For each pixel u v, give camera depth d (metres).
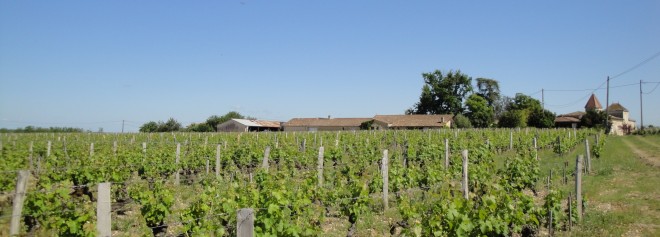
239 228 5.23
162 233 9.02
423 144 25.05
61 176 12.71
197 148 21.30
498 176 14.83
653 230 8.92
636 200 11.57
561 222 9.68
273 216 7.29
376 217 10.92
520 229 8.37
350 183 12.42
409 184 13.42
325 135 36.41
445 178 13.94
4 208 10.23
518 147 27.05
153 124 76.00
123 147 22.33
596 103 100.94
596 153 23.22
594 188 13.27
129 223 10.04
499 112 86.44
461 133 37.72
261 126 82.06
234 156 20.59
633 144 34.00
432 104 85.19
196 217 8.28
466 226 7.24
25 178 8.01
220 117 88.31
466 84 83.38
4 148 23.33
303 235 7.67
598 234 8.79
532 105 75.44
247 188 9.76
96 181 12.80
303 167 20.00
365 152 21.77
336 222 10.60
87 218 7.43
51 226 7.37
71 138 37.91
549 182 13.83
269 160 21.08
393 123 75.94
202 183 14.60
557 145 26.22
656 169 17.22
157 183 11.41
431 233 7.36
